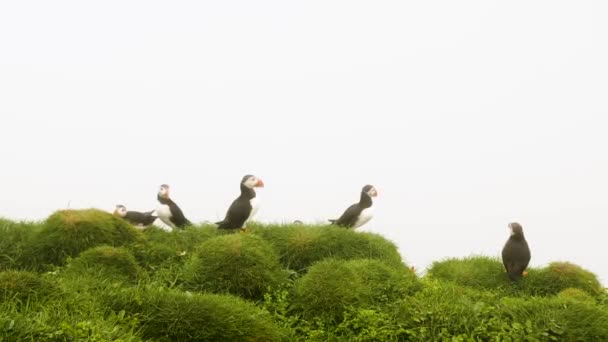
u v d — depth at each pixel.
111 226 10.10
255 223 12.06
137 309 7.47
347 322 8.41
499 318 8.26
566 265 11.44
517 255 11.20
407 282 9.62
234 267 9.16
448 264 12.04
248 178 11.48
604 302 10.34
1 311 6.18
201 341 7.30
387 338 8.12
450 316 8.27
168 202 12.11
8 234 9.91
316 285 8.91
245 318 7.67
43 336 5.92
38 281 7.11
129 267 9.02
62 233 9.70
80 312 6.69
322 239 10.79
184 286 9.03
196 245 10.59
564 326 8.06
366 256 10.83
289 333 8.18
